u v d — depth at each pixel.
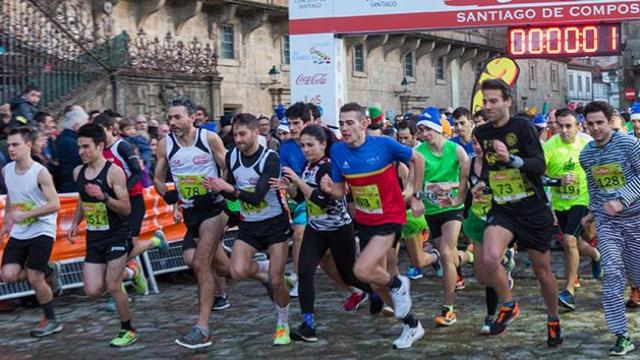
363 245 7.37
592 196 7.47
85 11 24.97
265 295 10.66
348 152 7.25
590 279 11.08
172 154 7.92
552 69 64.81
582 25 16.73
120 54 19.86
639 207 7.18
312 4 17.62
